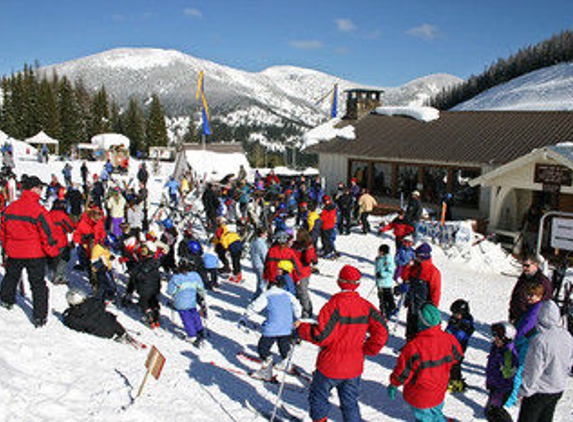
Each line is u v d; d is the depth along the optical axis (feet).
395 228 43.83
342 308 16.44
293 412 20.01
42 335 21.36
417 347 16.10
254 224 49.85
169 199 74.54
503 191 58.59
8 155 115.03
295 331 22.72
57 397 16.42
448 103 564.30
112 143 179.52
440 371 16.14
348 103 99.40
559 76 442.50
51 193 73.61
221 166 120.47
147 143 309.01
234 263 39.93
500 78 529.04
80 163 149.89
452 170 72.02
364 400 21.94
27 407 15.12
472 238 54.90
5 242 22.43
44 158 141.69
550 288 22.48
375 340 16.67
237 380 22.27
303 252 30.14
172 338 26.84
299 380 23.30
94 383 18.19
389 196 79.51
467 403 22.29
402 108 93.45
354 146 82.58
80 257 34.24
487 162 67.10
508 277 49.78
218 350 25.88
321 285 41.37
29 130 260.42
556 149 54.24
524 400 16.39
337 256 51.01
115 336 24.13
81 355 20.57
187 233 36.32
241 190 62.54
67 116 269.85
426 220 62.28
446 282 46.39
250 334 28.84
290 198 70.95
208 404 19.04
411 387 16.39
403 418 20.54
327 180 85.71
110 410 16.38
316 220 47.96
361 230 64.49
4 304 23.38
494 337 19.62
